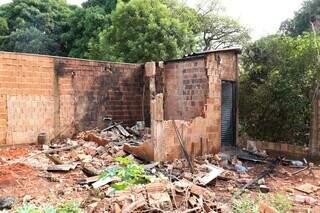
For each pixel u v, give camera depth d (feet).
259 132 51.49
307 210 25.30
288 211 25.07
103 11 100.37
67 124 46.34
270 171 36.32
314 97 41.60
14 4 115.03
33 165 33.60
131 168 28.48
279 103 47.34
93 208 21.79
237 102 47.50
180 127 36.78
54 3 119.44
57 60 45.37
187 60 47.14
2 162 34.19
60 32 111.86
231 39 89.25
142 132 48.80
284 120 47.85
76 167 33.68
